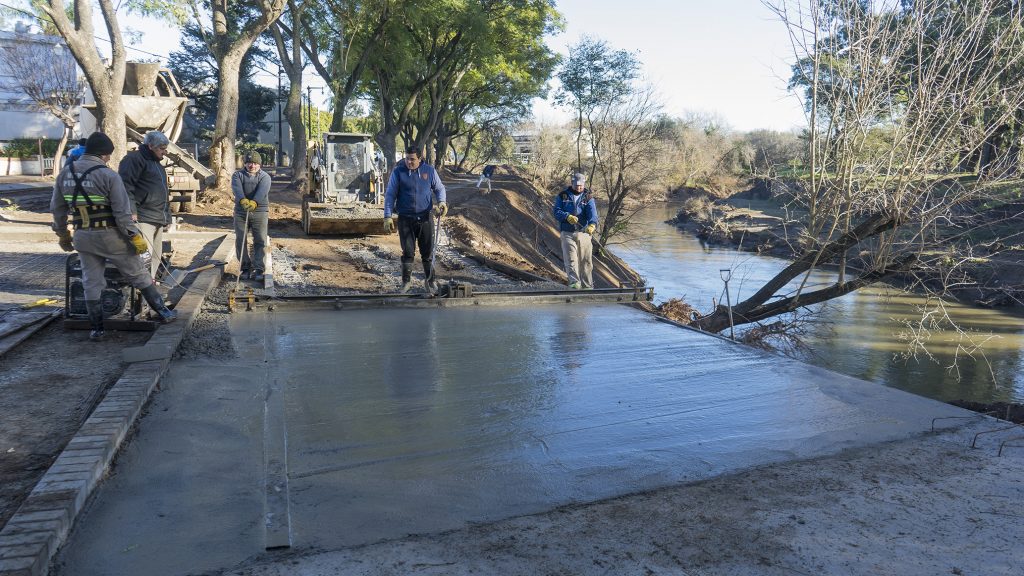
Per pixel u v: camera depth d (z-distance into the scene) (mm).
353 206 15898
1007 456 3885
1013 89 10500
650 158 26594
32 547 2607
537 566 2717
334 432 4094
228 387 4836
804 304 13203
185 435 3977
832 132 11781
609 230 26719
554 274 16031
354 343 6203
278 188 29797
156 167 6688
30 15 24953
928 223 11172
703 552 2838
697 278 25578
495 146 72938
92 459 3383
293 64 27250
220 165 20359
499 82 48906
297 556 2764
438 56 37969
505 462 3725
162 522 3031
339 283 9836
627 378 5316
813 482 3529
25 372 5000
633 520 3111
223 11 20625
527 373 5383
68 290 6203
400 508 3189
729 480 3549
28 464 3516
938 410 4656
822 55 11523
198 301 7238
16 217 15297
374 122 55250
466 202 26812
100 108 15648
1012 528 3053
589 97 27562
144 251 5852
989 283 20578
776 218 39125
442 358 5773
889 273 12320
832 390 5074
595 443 4012
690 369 5586
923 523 3100
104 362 5266
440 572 2664
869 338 17297
